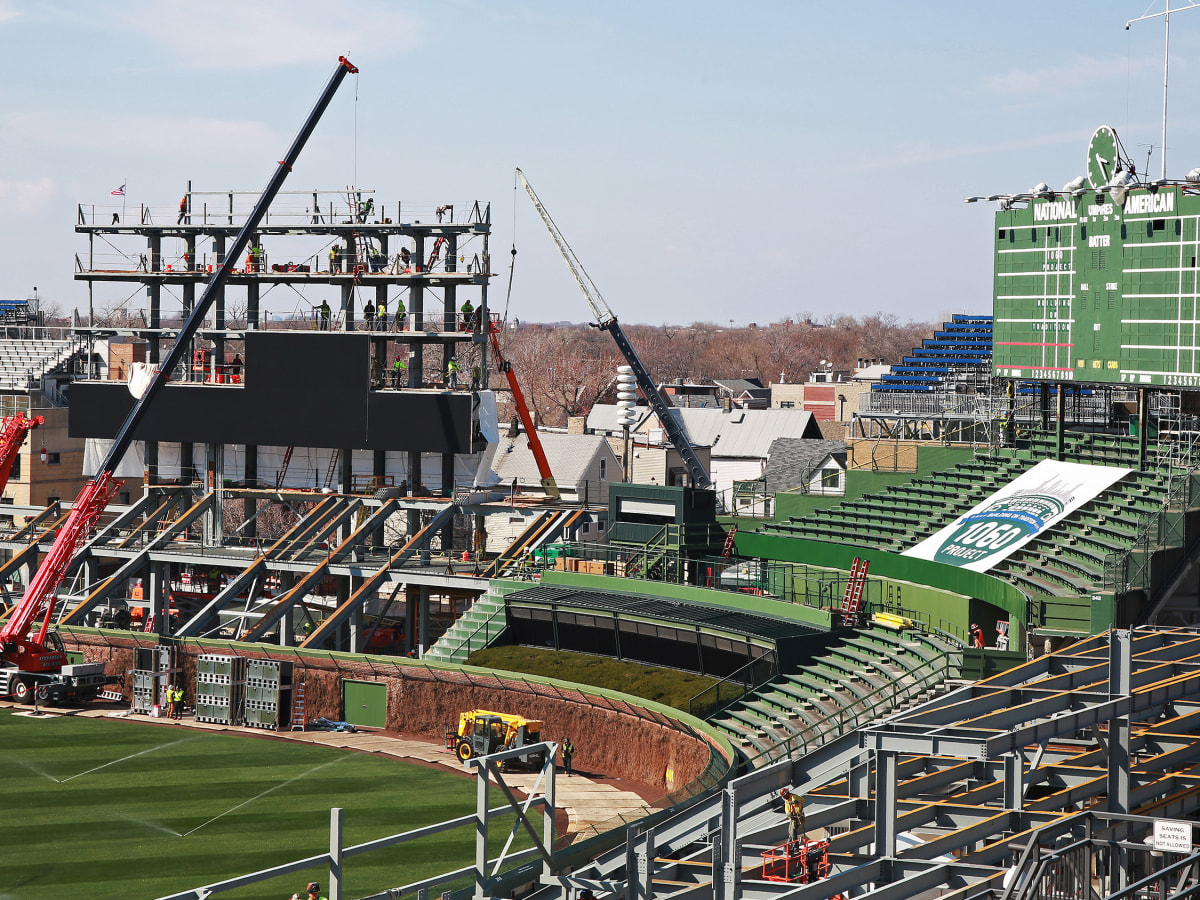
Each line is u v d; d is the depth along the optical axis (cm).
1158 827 2880
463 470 8831
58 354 13212
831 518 7900
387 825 5281
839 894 3138
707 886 3106
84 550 9038
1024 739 3055
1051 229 7038
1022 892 2720
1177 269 6291
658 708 6088
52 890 4491
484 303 8800
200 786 5919
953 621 6456
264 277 9150
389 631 8988
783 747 5488
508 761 6291
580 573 7756
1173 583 5931
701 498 8106
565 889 3475
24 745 6706
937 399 8862
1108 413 7969
